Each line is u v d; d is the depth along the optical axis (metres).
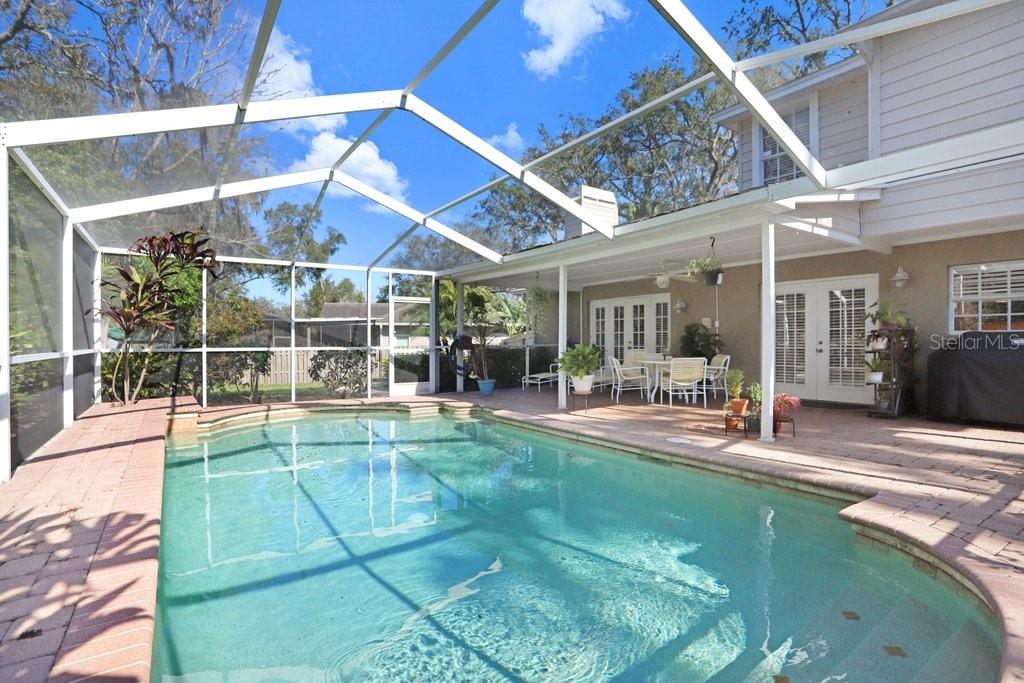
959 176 6.18
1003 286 6.75
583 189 9.33
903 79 6.94
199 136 5.39
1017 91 6.01
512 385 13.24
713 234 6.50
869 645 2.51
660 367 9.72
